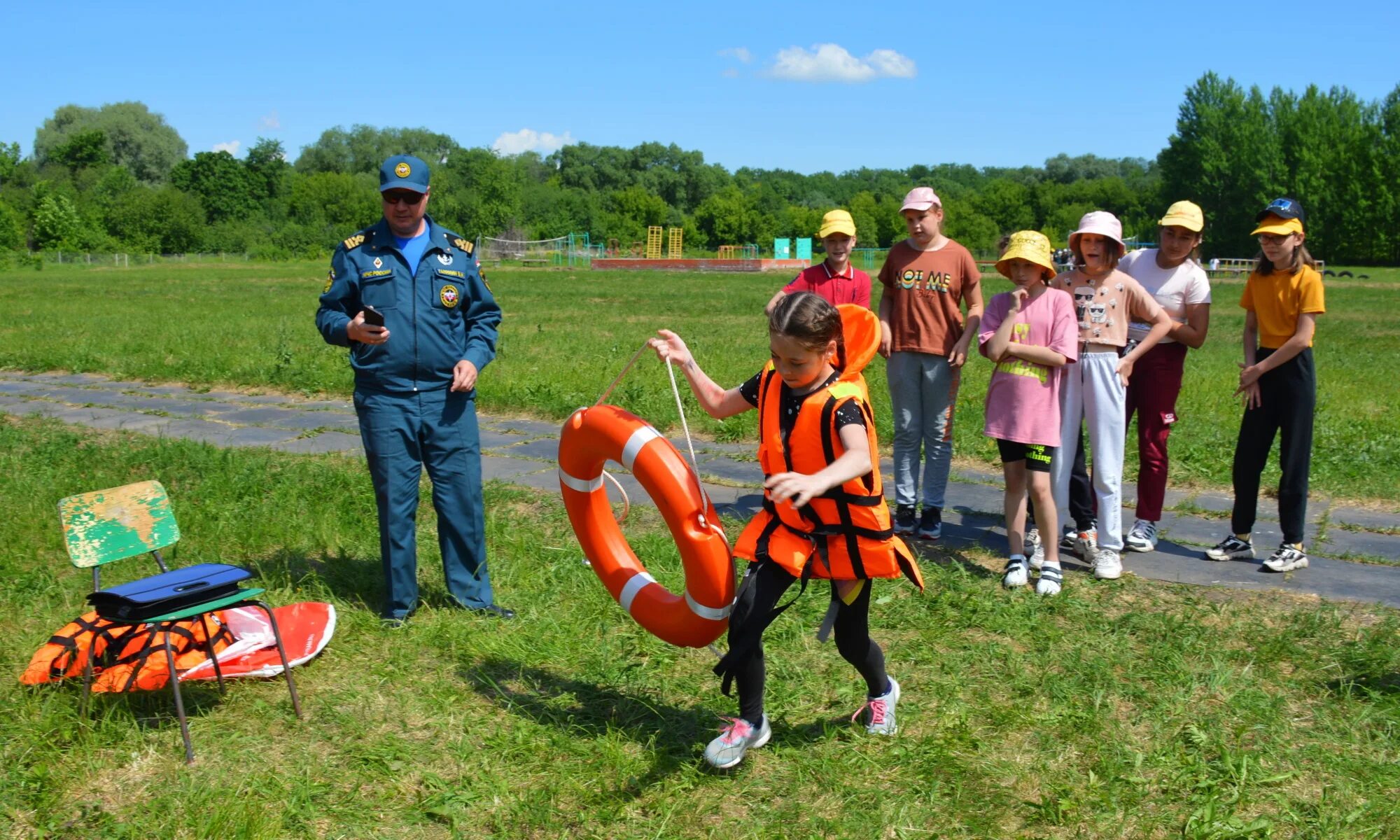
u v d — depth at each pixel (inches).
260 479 284.4
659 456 142.2
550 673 174.6
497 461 335.0
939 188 6235.2
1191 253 238.2
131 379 510.3
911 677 173.2
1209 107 3312.0
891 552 135.3
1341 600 209.6
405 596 193.3
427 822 133.1
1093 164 6948.8
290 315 890.7
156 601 143.4
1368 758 146.9
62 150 4045.3
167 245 3326.8
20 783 136.7
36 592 205.3
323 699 162.7
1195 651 182.1
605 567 156.3
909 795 138.3
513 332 741.3
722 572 140.0
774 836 128.5
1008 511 218.1
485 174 3469.5
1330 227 3021.7
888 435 354.6
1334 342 729.6
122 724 150.6
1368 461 320.8
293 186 3966.5
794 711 161.8
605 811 133.4
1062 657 179.5
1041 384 209.8
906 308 246.4
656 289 1483.8
